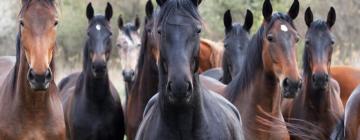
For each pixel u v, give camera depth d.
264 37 10.09
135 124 11.64
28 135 8.91
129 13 30.67
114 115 12.51
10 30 26.58
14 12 26.59
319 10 24.67
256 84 10.18
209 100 7.95
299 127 11.12
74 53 29.23
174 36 7.16
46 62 8.19
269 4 10.22
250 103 10.22
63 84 13.73
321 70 11.12
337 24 25.25
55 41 8.62
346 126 10.10
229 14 12.66
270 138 10.09
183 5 7.33
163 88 7.41
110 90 12.55
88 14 12.95
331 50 11.42
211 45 17.09
